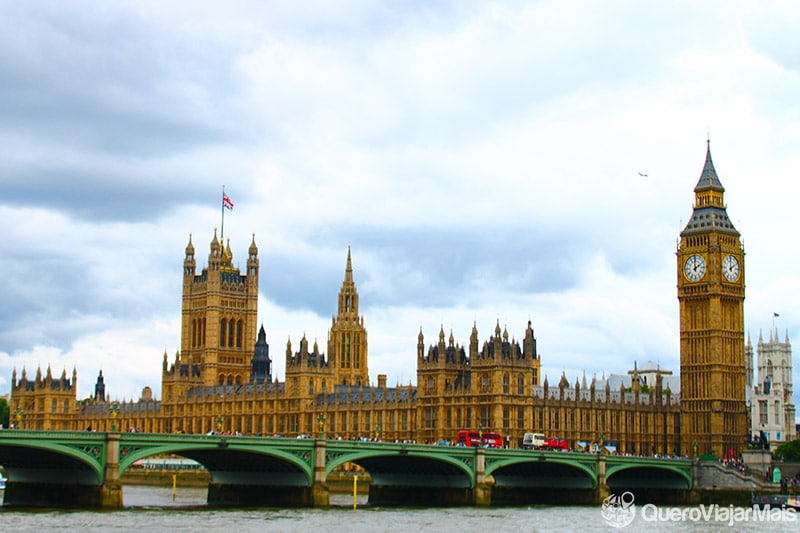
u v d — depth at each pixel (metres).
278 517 196.12
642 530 195.38
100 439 194.50
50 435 186.50
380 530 180.75
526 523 199.62
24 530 167.00
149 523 179.75
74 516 185.12
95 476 198.50
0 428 180.25
